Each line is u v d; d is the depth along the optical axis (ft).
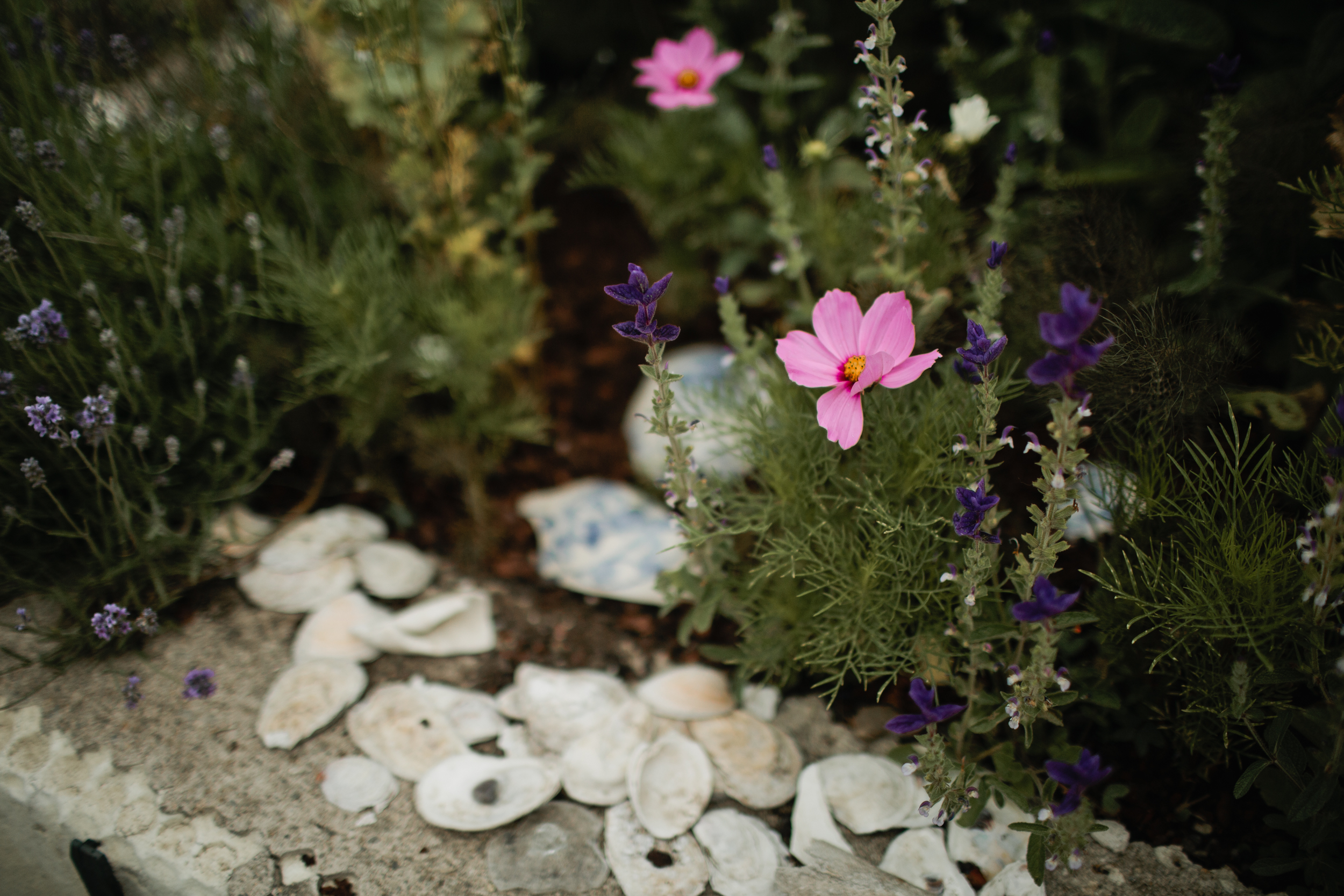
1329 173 2.42
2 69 2.49
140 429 2.23
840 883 2.04
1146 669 2.15
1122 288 2.37
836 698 2.33
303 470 2.77
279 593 2.49
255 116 2.71
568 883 2.06
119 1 2.68
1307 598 1.82
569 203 3.45
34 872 2.22
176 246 2.43
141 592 2.42
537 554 2.66
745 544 2.38
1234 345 2.29
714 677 2.37
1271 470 2.07
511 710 2.33
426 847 2.10
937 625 2.13
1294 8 2.68
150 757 2.19
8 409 2.25
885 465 2.17
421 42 2.65
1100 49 2.82
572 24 3.49
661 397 1.98
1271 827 2.05
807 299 2.54
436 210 2.82
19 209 2.22
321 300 2.50
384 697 2.33
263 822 2.12
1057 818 1.91
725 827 2.14
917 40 3.20
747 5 3.27
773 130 3.02
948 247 2.56
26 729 2.21
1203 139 2.33
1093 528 2.22
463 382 2.65
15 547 2.32
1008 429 1.85
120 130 2.57
